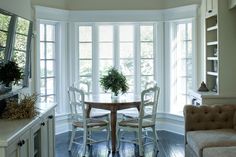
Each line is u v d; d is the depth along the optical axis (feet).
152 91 16.15
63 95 20.88
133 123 16.05
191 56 20.13
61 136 19.71
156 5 21.02
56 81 20.79
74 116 16.88
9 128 8.68
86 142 16.22
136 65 21.45
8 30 11.44
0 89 10.72
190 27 20.13
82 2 20.95
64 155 15.76
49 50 20.36
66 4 20.85
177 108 21.12
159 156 15.49
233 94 15.11
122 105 16.03
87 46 21.43
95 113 21.39
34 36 18.66
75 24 21.12
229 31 15.44
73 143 17.84
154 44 21.40
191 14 19.56
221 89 15.57
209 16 16.80
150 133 20.42
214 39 17.39
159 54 21.24
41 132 10.78
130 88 21.57
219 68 15.52
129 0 20.95
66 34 20.90
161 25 21.11
